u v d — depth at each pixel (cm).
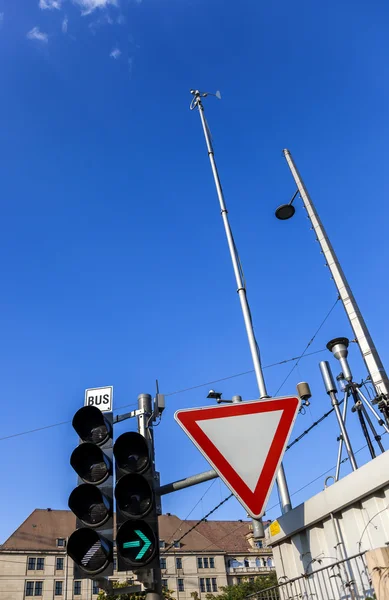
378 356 732
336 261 845
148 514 379
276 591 536
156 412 472
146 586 365
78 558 368
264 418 363
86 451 413
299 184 946
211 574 6469
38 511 6681
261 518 329
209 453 349
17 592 5641
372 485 416
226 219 711
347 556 440
